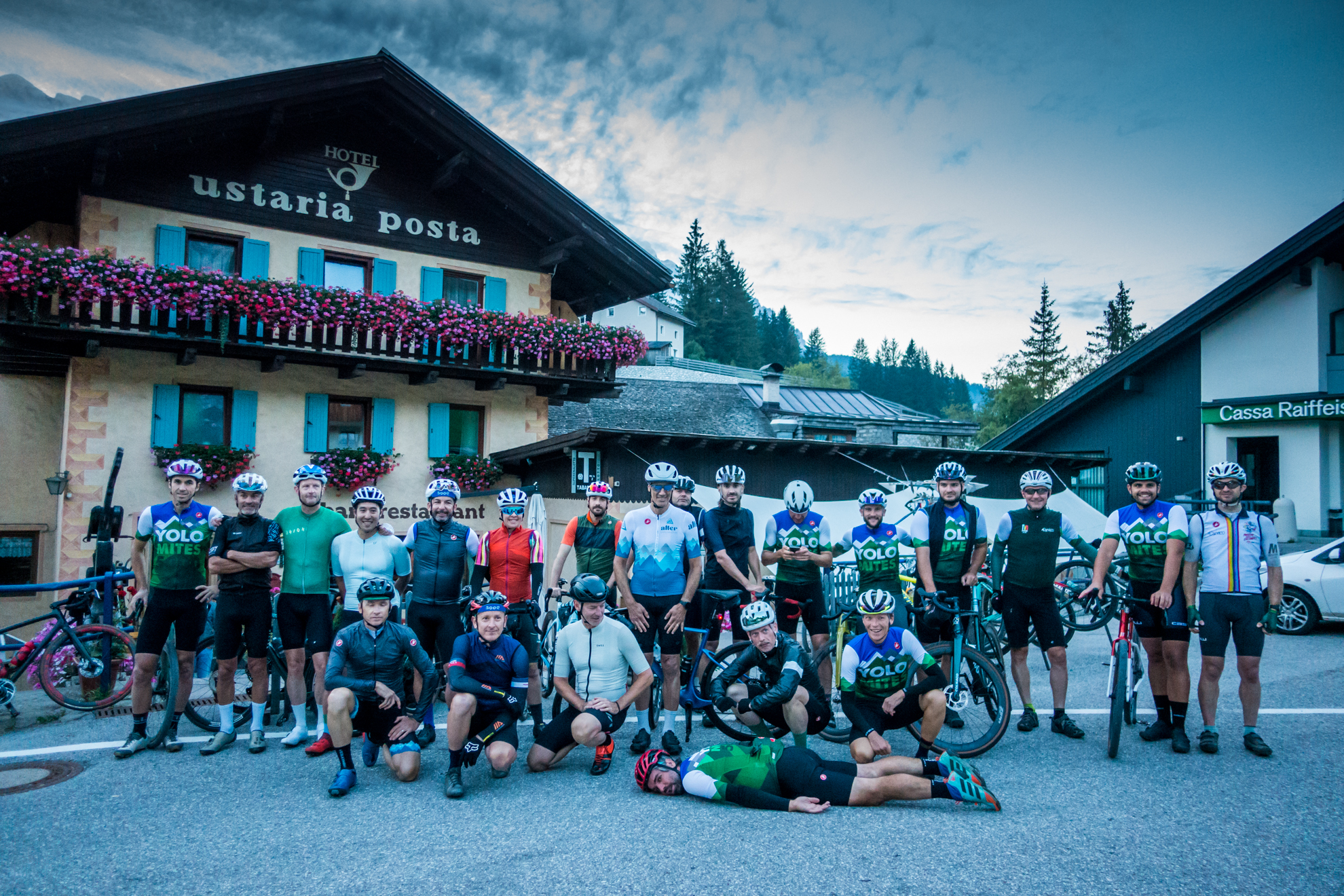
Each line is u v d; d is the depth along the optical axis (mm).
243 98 12469
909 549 9562
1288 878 3676
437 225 15125
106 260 11180
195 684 7691
